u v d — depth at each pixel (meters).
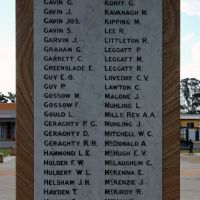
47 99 2.96
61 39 2.97
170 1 2.98
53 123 2.96
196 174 13.50
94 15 2.96
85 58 2.96
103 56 2.96
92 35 2.96
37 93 2.96
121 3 2.97
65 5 2.97
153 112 2.97
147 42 2.97
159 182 2.96
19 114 2.97
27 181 2.96
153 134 2.96
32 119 2.97
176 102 2.97
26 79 2.97
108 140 2.96
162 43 2.98
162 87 2.97
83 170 2.96
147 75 2.97
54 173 2.96
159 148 2.96
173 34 2.98
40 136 2.96
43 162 2.96
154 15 2.97
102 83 2.96
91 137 2.96
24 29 2.98
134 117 2.96
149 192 2.96
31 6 2.98
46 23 2.97
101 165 2.96
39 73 2.97
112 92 2.96
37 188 2.96
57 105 2.96
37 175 2.95
